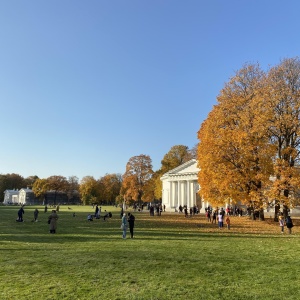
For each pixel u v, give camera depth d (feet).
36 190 573.74
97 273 38.91
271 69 127.54
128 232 91.71
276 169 111.04
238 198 113.80
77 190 646.74
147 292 31.27
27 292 31.14
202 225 119.96
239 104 126.82
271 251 56.75
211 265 43.98
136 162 327.26
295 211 208.23
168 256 50.62
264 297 30.09
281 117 115.75
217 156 118.32
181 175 302.25
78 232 90.79
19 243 65.82
